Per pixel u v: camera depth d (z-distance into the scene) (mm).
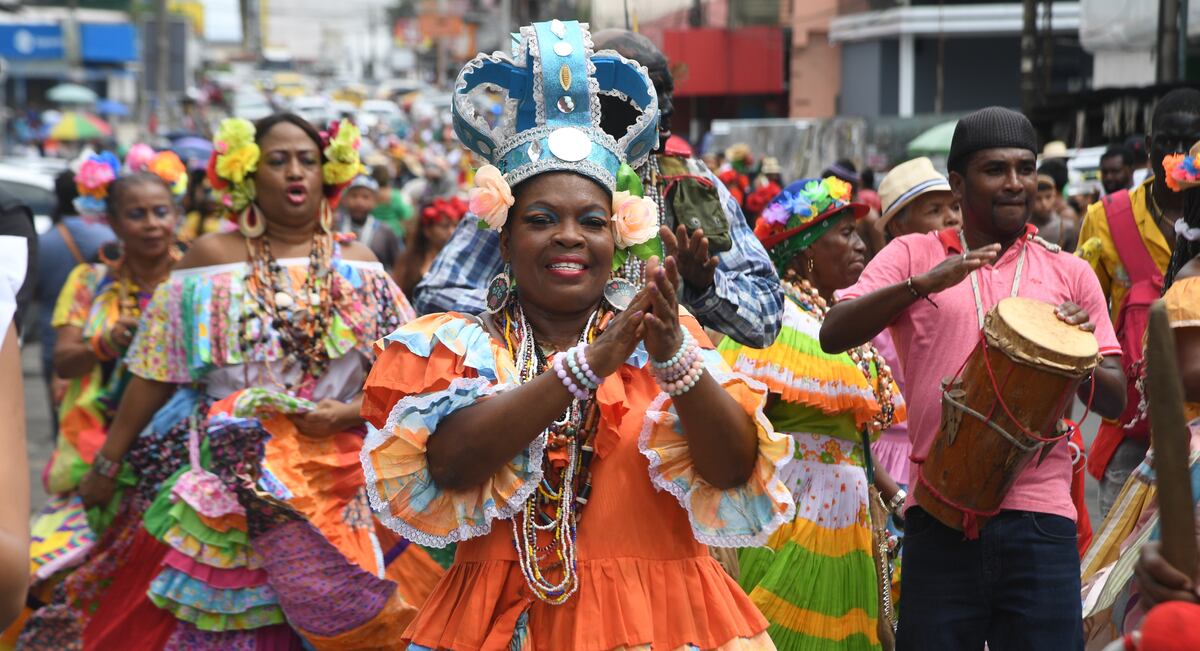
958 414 3914
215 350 5113
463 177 21438
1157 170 5609
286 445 5016
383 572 5133
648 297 2939
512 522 3174
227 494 4938
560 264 3201
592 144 3238
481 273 4621
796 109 29078
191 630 5039
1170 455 2379
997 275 4352
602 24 15727
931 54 28984
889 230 6703
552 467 3184
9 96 59594
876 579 5262
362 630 5004
